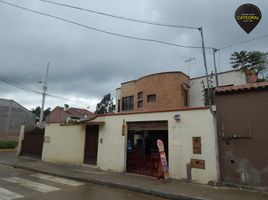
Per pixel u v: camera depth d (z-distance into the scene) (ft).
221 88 34.53
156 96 69.05
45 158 60.64
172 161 37.11
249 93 32.68
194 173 34.73
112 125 46.85
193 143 35.45
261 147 30.89
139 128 43.11
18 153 70.33
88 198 26.68
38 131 66.13
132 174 41.83
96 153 49.24
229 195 27.76
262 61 100.42
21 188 30.81
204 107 35.32
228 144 33.01
